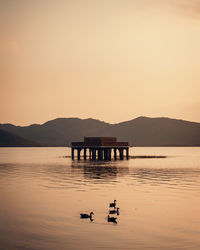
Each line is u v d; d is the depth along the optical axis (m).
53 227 35.91
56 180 72.62
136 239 32.31
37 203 46.97
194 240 32.06
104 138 143.88
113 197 51.12
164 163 132.88
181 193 54.88
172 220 38.41
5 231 34.62
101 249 29.92
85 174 85.44
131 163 130.38
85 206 45.06
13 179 75.25
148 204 46.25
